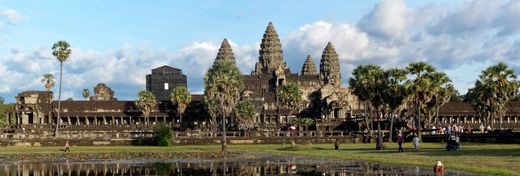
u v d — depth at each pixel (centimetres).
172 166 6800
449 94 15362
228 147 11362
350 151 8981
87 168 6650
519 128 17688
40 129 16675
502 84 13588
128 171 6231
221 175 5669
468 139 11694
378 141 9356
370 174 5278
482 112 15838
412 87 12500
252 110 18212
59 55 15912
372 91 13212
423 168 5656
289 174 5550
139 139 12544
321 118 19362
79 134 14312
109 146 12156
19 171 6347
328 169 5897
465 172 5175
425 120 16900
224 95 17650
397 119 15462
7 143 12269
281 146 11644
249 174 5672
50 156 8675
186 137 12825
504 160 6166
